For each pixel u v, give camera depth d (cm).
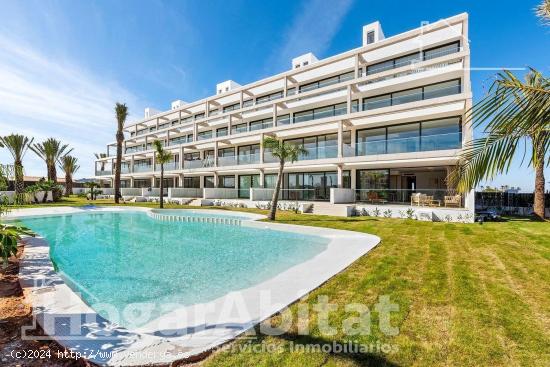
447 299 422
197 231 1375
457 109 1806
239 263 780
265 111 2964
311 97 2628
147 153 3959
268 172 2866
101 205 2662
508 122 350
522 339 310
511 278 521
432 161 1808
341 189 1969
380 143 1878
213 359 270
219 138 3017
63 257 858
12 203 1546
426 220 1445
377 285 484
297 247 1002
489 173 375
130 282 619
